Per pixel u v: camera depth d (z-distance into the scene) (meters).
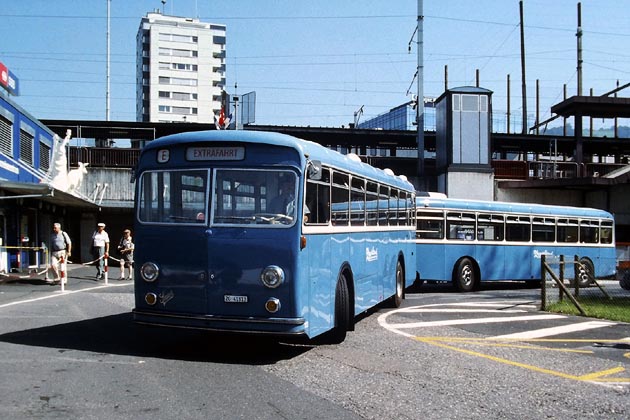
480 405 6.40
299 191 8.10
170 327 8.24
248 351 8.94
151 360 8.08
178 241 8.27
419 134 34.75
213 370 7.62
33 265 26.00
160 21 122.56
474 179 33.72
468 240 20.33
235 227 8.10
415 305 15.52
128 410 5.82
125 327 10.65
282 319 7.88
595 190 35.09
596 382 7.62
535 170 36.91
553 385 7.39
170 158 8.52
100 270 21.73
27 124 25.62
